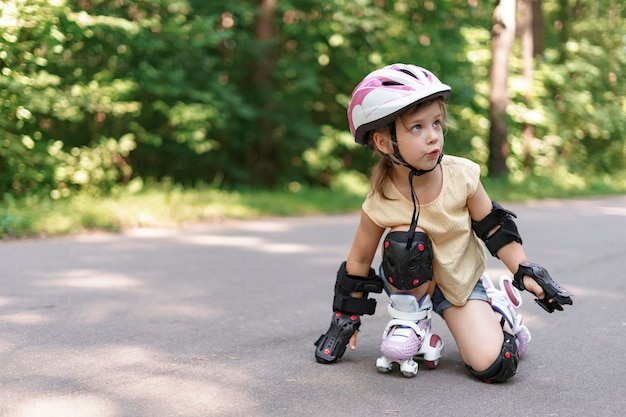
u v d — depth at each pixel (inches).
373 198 131.4
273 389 119.3
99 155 431.8
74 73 448.1
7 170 382.6
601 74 923.4
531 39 826.8
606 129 907.4
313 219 400.5
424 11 639.8
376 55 621.0
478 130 804.0
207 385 120.8
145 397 114.3
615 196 697.0
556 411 110.4
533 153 864.3
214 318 169.2
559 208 506.9
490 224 128.8
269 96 569.0
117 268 231.5
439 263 128.0
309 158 644.1
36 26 362.6
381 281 135.9
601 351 145.3
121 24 413.1
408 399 115.5
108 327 158.9
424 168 122.1
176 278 217.9
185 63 512.1
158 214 353.7
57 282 207.0
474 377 127.3
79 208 340.2
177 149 545.3
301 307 182.2
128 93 452.1
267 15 558.6
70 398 113.3
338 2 561.3
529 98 847.7
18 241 279.9
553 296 120.0
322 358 134.5
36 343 144.8
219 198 427.8
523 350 139.0
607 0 982.4
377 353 143.4
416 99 118.3
